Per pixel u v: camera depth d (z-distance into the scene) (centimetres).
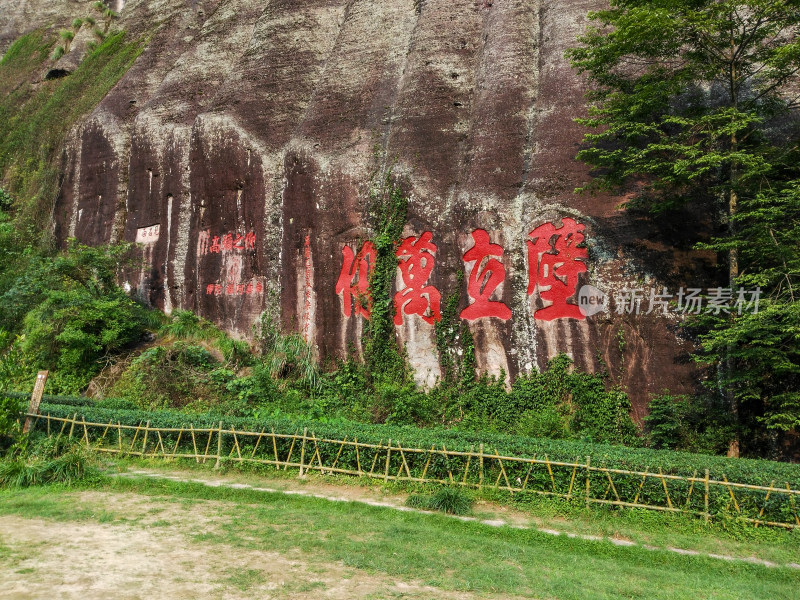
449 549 620
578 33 1329
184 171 1620
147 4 2422
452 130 1337
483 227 1195
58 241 1803
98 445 970
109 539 596
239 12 1902
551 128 1234
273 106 1572
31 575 486
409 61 1466
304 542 611
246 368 1358
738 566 620
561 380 1097
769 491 702
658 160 1006
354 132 1408
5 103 2489
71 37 2652
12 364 1043
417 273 1247
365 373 1260
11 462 821
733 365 973
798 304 837
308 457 891
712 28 930
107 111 1855
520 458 788
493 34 1422
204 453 928
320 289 1347
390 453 843
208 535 621
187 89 1748
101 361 1389
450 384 1183
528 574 564
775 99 1048
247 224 1488
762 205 952
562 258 1132
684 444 991
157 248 1623
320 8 1728
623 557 635
